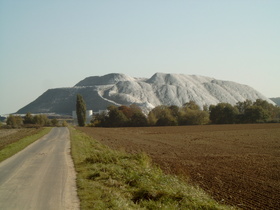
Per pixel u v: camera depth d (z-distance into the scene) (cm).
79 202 1250
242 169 2406
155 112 15300
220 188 1734
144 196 1314
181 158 3109
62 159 2664
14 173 2025
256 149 3991
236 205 1398
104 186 1525
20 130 10506
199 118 13100
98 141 5062
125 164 2156
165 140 5600
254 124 11412
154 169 2028
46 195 1390
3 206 1241
